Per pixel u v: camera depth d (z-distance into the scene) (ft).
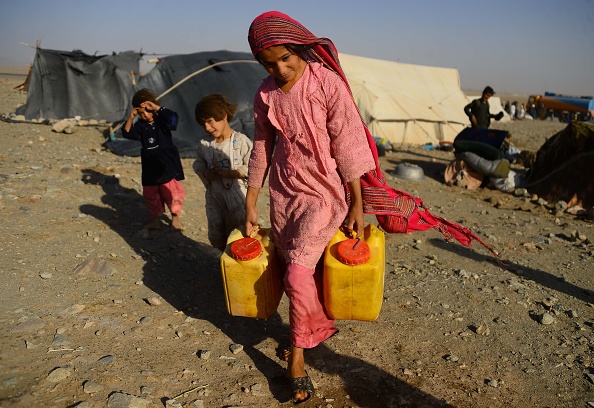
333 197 9.07
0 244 14.99
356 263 8.78
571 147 27.50
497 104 107.86
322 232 8.98
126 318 11.83
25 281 13.00
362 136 8.83
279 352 10.99
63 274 13.67
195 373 10.01
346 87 8.75
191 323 11.94
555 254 19.25
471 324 12.89
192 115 36.45
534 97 145.79
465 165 31.78
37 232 16.34
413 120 53.62
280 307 13.14
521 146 62.59
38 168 24.57
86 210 19.35
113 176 24.82
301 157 8.92
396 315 13.10
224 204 13.60
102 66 47.21
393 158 41.47
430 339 12.01
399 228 10.09
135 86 38.09
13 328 10.80
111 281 13.66
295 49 8.21
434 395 9.89
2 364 9.56
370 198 9.71
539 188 29.30
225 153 13.09
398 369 10.66
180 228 18.42
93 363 9.91
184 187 24.82
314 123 8.63
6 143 31.22
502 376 10.68
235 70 38.27
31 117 44.91
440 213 24.58
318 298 9.58
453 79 63.67
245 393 9.52
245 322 12.24
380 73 57.11
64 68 45.98
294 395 9.26
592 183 26.76
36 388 9.00
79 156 30.12
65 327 11.10
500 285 15.55
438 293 14.65
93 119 46.78
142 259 15.38
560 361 11.39
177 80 37.73
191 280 14.39
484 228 22.18
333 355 10.98
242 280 9.49
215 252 16.79
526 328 12.88
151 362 10.21
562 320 13.48
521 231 22.13
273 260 9.66
